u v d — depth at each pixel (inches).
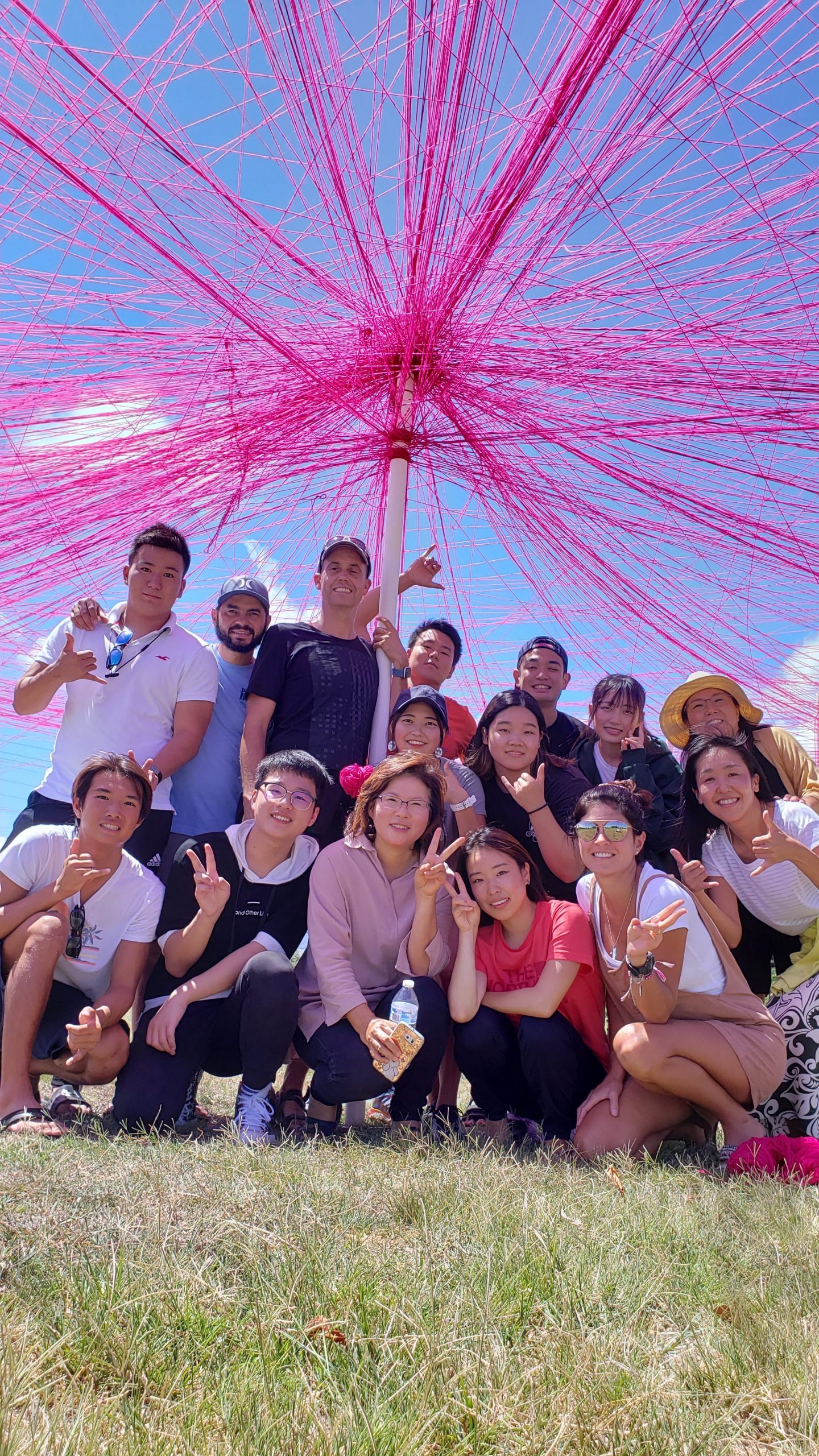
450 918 149.3
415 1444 42.6
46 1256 62.9
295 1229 70.1
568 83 113.7
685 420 134.7
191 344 140.3
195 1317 54.7
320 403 152.1
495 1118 144.2
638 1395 48.9
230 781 181.9
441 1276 63.4
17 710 158.9
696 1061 128.3
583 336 134.9
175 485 154.3
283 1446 42.3
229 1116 151.0
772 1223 83.4
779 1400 49.6
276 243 131.1
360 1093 134.3
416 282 136.3
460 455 165.3
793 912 143.2
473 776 168.7
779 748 160.7
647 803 158.6
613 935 138.8
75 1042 122.1
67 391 138.8
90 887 136.8
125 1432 42.7
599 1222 78.9
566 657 192.1
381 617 171.0
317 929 138.3
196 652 169.2
